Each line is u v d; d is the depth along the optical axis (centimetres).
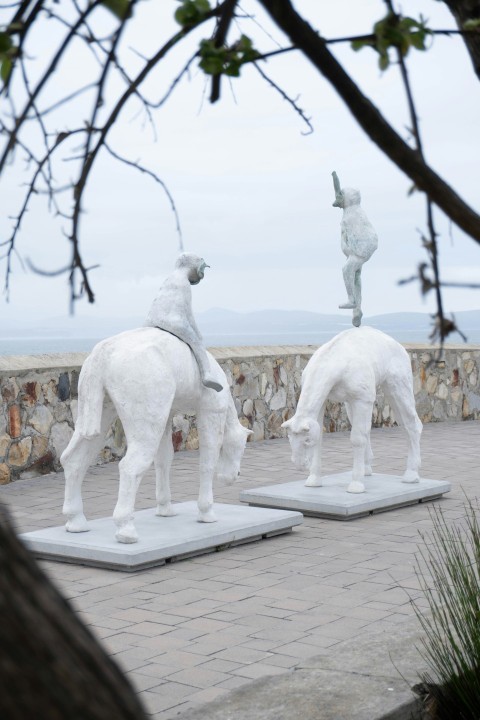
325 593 613
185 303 719
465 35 158
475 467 1183
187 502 841
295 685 378
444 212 140
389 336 937
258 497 896
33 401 1062
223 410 748
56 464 1091
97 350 697
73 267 159
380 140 138
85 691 131
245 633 532
